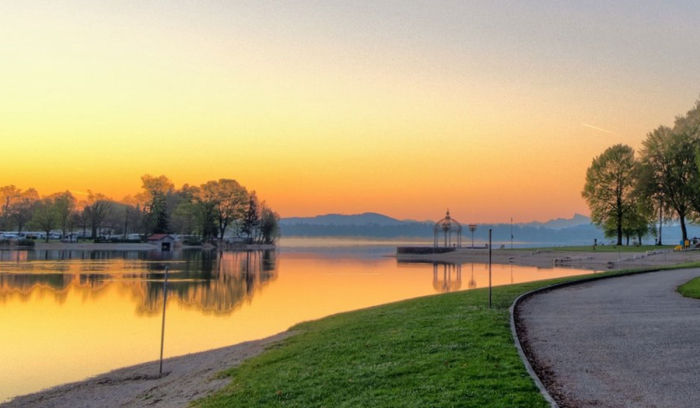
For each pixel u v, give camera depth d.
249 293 49.06
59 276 63.25
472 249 113.38
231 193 159.88
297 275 69.81
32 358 24.88
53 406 17.67
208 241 170.75
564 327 17.53
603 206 89.12
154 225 161.50
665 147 76.75
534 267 77.06
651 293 25.61
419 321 19.95
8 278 60.41
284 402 12.39
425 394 11.00
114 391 18.78
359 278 65.06
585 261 72.06
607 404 10.09
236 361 19.97
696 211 75.50
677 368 12.34
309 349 18.17
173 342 28.09
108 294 48.00
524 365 12.55
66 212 157.62
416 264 92.31
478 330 16.75
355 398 11.52
